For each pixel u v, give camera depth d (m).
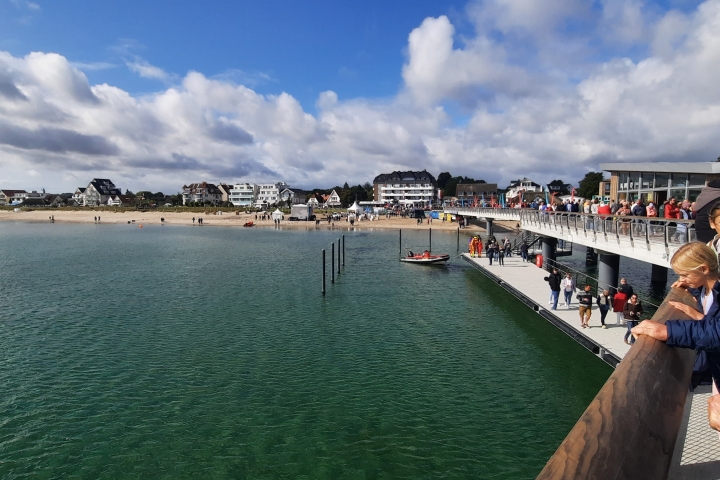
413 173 189.00
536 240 51.88
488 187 167.12
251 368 20.53
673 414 2.07
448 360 21.56
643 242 20.66
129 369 20.30
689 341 2.49
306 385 18.88
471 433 15.48
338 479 13.23
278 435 15.31
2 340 24.02
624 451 1.82
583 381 19.28
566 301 26.23
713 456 3.53
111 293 35.50
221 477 13.28
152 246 69.31
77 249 64.69
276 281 40.88
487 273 39.06
